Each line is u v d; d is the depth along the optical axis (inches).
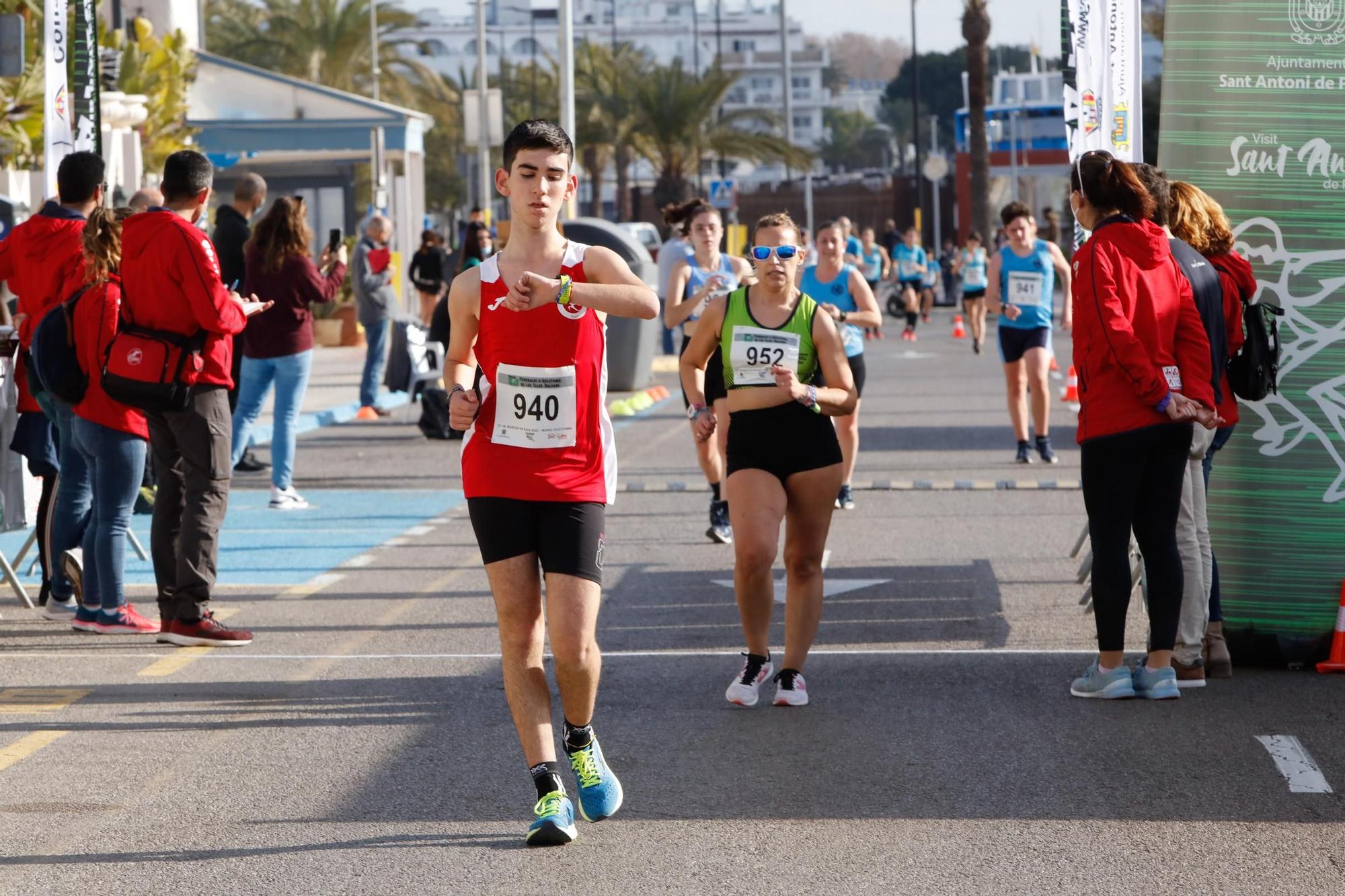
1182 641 628.4
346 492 1243.8
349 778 526.6
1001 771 525.3
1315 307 650.8
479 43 3513.8
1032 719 586.9
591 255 463.2
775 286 608.4
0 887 434.6
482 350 465.1
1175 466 597.3
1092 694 613.0
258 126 2687.0
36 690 645.3
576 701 472.1
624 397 1920.5
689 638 729.0
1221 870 435.5
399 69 5329.7
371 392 1796.3
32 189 1581.0
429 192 7194.9
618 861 448.8
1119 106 833.5
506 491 459.8
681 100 5275.6
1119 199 592.7
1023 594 820.6
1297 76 647.8
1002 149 6343.5
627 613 785.6
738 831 472.7
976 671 660.1
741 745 558.9
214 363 711.1
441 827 479.2
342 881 435.8
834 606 797.2
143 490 1082.7
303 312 1129.4
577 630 460.8
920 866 441.7
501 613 465.7
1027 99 6589.6
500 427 461.4
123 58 1994.3
